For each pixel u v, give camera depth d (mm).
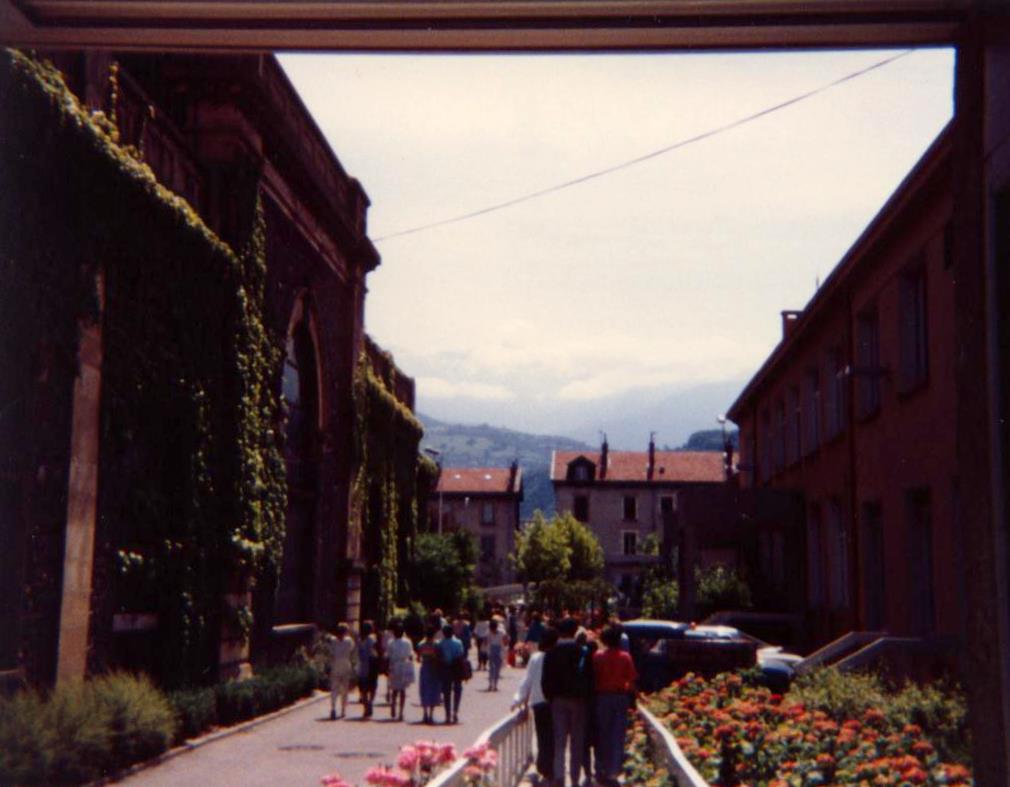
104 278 14812
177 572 17391
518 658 40656
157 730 14383
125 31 6332
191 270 17844
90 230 13984
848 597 25250
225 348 19516
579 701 12969
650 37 6203
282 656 24500
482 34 6223
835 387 27969
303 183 24703
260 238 21156
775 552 36000
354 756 15836
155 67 20141
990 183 5703
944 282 18156
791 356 32969
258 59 20859
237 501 19453
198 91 20234
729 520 30891
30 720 11852
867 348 24391
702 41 6223
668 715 14461
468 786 8391
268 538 21875
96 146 13898
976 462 5695
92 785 12617
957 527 17656
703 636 22438
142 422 16359
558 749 12922
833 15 6027
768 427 38500
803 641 30000
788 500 30719
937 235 18609
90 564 14492
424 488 48312
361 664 21766
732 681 16125
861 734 10461
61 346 13539
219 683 18766
